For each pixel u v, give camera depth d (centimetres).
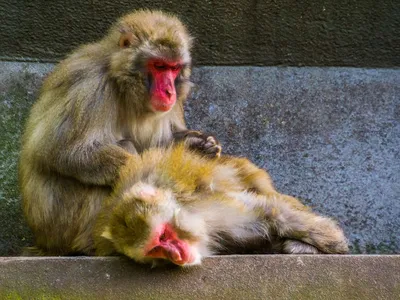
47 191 1522
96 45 1634
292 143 1880
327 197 1856
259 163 1867
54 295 1200
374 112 1898
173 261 1195
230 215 1366
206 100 1888
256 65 1898
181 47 1577
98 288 1208
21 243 1797
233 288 1212
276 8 1833
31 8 1794
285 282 1216
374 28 1866
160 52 1555
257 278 1217
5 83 1850
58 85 1562
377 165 1873
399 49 1895
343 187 1861
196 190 1365
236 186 1472
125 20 1641
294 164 1870
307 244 1389
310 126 1886
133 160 1425
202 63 1895
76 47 1855
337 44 1884
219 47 1875
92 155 1488
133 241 1203
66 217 1506
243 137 1877
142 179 1362
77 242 1496
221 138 1875
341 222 1848
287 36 1870
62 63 1627
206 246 1306
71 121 1509
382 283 1225
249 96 1898
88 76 1548
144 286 1209
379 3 1841
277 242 1405
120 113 1580
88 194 1496
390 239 1844
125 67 1551
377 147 1883
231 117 1884
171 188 1334
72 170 1492
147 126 1617
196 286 1212
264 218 1385
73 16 1814
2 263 1200
